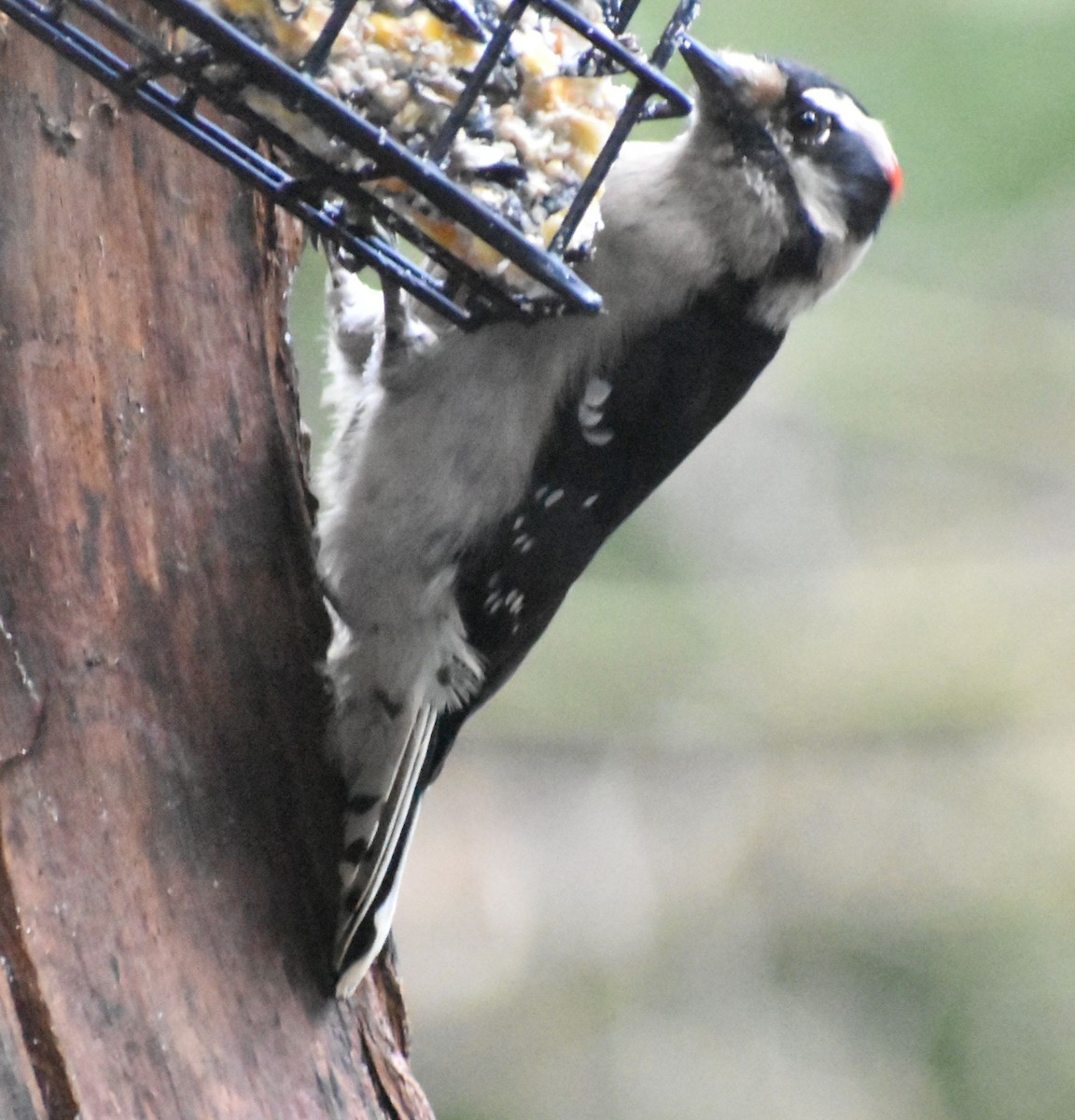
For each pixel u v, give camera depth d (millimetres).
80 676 7977
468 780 18156
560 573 9562
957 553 18547
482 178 7242
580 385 9289
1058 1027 17188
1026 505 18875
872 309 17250
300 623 9125
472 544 9305
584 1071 17312
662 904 17844
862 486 18953
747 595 18141
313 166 7145
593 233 8117
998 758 17953
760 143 9594
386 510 9250
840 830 17922
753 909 17812
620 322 9352
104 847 7918
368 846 9109
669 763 18125
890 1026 17453
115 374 8352
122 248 8445
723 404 9820
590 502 9477
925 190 16438
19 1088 7449
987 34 16016
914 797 17859
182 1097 7906
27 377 7980
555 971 17750
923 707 17828
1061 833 17672
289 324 9633
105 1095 7629
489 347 9180
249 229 9141
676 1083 17125
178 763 8312
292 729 8938
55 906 7699
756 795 18047
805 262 9773
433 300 7867
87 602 8062
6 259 7965
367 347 9750
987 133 16141
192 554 8602
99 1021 7711
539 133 7406
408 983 17484
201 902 8266
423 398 9211
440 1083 17250
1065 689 17797
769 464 18734
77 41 7102
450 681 9422
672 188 9555
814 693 17844
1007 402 17281
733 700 17766
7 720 7699
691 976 17719
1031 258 17109
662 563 18297
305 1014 8625
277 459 9219
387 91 7070
